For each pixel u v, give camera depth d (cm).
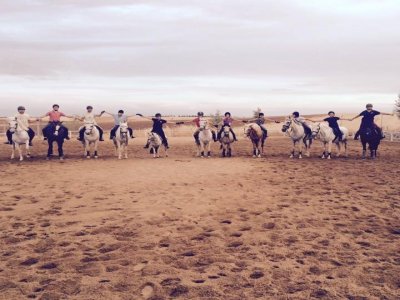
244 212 839
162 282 487
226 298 444
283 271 523
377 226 738
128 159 1778
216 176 1291
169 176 1288
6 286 476
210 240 654
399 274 514
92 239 660
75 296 449
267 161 1694
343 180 1220
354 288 472
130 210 852
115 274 512
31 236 674
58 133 1734
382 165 1558
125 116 1850
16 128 1720
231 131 1859
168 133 4019
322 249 612
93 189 1073
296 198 970
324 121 1844
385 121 4744
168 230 710
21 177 1261
